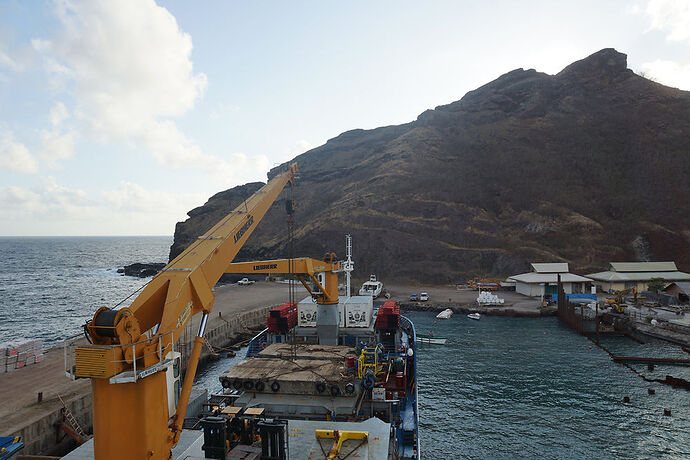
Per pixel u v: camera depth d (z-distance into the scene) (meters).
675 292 89.25
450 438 36.06
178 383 26.44
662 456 33.00
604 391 45.56
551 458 33.00
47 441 31.16
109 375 11.14
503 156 184.75
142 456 12.04
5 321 93.44
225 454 15.73
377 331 42.38
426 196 168.88
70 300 122.31
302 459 16.98
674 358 56.19
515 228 151.12
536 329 75.44
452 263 136.50
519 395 44.84
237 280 160.75
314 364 27.61
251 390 25.28
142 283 163.38
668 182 158.12
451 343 66.00
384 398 26.58
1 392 35.94
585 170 173.75
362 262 142.25
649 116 186.88
